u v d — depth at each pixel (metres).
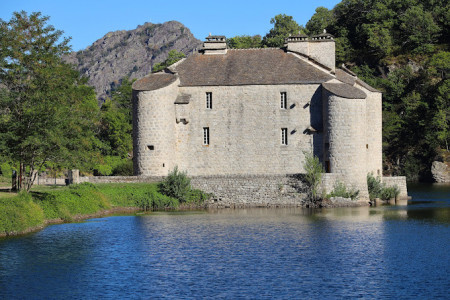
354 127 68.38
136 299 33.81
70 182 69.44
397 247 45.03
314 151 72.75
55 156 56.44
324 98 70.56
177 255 43.03
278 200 67.12
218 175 68.25
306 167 67.50
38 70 56.38
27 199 52.97
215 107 73.69
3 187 66.75
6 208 50.00
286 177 67.56
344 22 152.88
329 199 66.81
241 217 59.47
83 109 59.34
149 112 71.38
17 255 42.94
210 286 35.91
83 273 38.56
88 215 59.34
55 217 55.94
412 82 132.12
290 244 46.34
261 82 73.38
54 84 57.16
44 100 55.78
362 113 68.88
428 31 142.12
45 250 44.34
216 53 77.62
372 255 42.75
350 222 55.75
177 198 67.06
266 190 67.50
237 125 73.69
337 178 67.94
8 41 57.00
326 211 63.28
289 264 40.50
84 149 60.00
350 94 68.62
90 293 34.81
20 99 56.44
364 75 136.50
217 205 67.19
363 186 68.81
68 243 46.62
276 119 73.38
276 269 39.31
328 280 36.91
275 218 58.62
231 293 34.62
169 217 59.47
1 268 39.72
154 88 71.38
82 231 51.31
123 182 69.25
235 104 73.69
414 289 35.12
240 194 67.56
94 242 47.00
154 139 71.38
